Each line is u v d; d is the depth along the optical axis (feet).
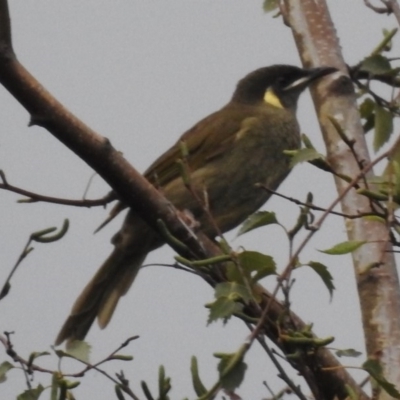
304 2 44.86
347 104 39.70
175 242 31.86
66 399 27.43
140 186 32.22
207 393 25.73
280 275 26.91
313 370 28.02
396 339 32.96
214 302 27.09
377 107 36.99
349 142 27.71
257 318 28.04
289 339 27.37
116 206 41.65
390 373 32.19
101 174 31.78
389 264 34.19
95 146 30.91
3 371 27.35
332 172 27.84
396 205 26.71
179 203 46.09
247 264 27.76
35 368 27.40
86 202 31.83
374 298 33.78
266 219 27.76
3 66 29.19
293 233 27.02
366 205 35.47
